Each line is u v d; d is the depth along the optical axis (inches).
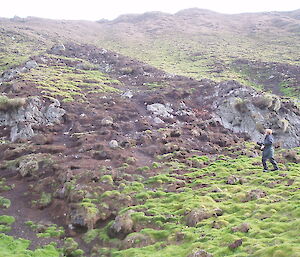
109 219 716.7
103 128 1246.3
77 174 879.1
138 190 819.4
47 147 1079.0
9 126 1252.5
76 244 642.2
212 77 2261.3
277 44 3388.3
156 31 4323.3
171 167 965.8
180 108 1536.7
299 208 567.2
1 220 723.4
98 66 2303.2
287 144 1325.0
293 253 403.9
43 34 3563.0
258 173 867.4
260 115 1395.2
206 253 478.6
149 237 608.4
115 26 4835.1
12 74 1840.6
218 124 1421.0
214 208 659.4
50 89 1562.5
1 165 986.1
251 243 477.4
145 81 1980.8
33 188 872.3
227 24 4675.2
